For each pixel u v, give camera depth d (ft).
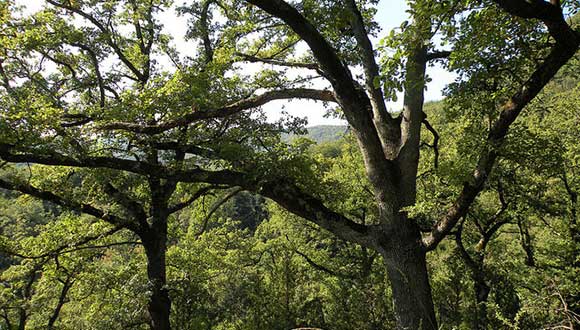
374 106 26.43
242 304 55.57
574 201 48.01
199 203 43.32
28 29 31.42
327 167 34.83
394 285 23.50
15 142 22.97
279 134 31.40
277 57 32.68
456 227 45.24
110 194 33.32
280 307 57.41
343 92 23.93
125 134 26.96
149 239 35.78
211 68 26.63
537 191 34.50
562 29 17.43
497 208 45.06
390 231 23.58
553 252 48.73
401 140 25.22
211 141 28.25
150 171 26.14
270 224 67.05
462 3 14.23
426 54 23.57
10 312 39.81
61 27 32.78
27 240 32.99
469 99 24.07
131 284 31.12
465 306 49.49
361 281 55.31
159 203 36.17
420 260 23.31
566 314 12.61
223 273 54.34
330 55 22.99
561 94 51.19
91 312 39.73
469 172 22.09
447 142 44.75
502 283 42.09
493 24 18.28
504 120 21.13
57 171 32.55
